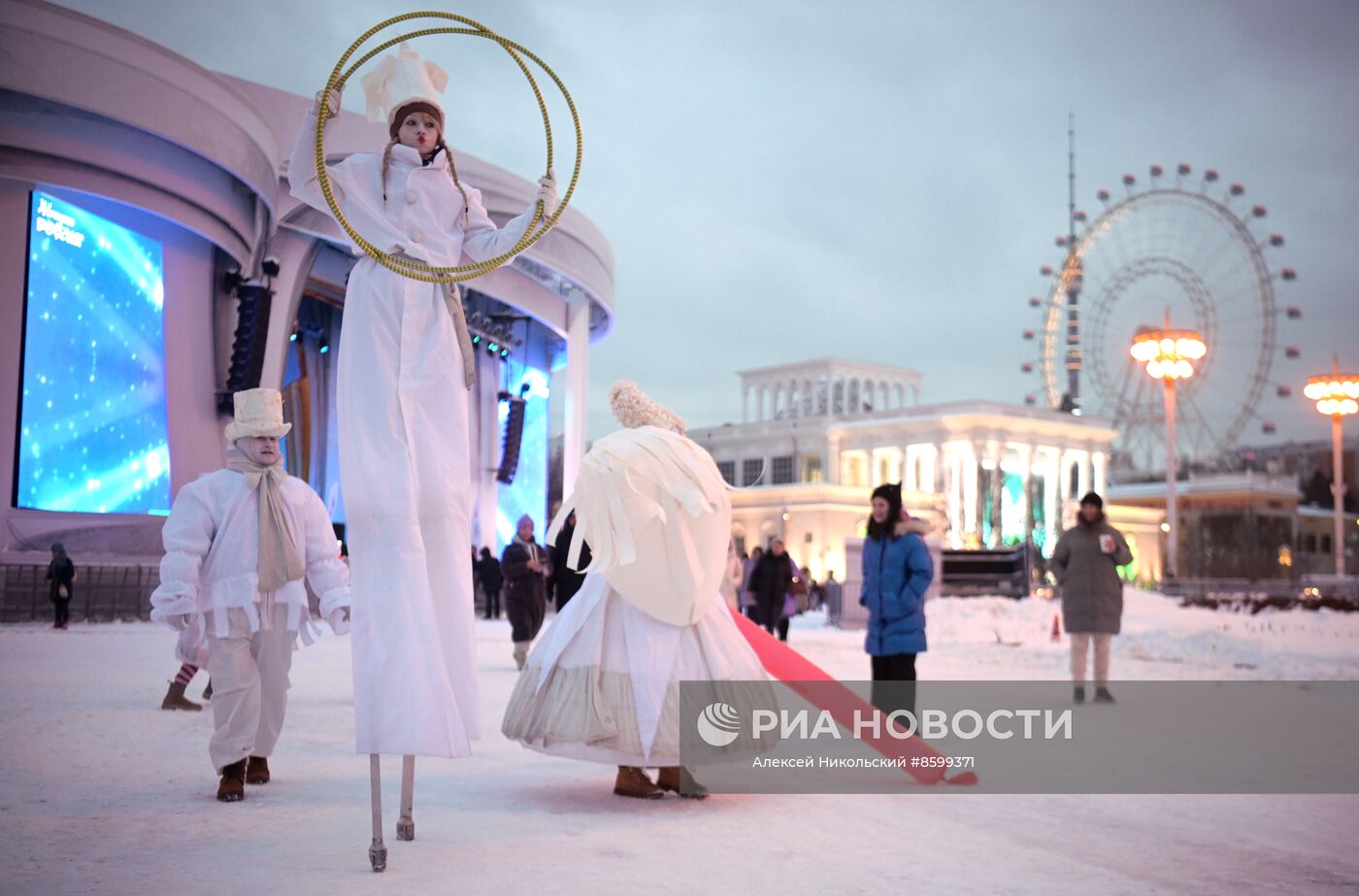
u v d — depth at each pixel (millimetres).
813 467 93188
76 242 25344
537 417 47594
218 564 5242
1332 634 23484
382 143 30578
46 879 3422
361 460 3883
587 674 5016
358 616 3781
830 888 3486
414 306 4051
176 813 4594
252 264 30609
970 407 86750
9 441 23859
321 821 4434
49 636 18859
